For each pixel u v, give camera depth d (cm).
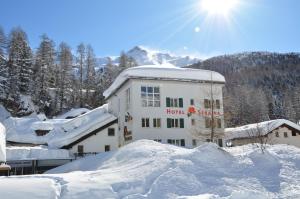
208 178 1642
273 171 1753
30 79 7425
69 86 8388
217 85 3638
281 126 4859
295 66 18400
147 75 3328
